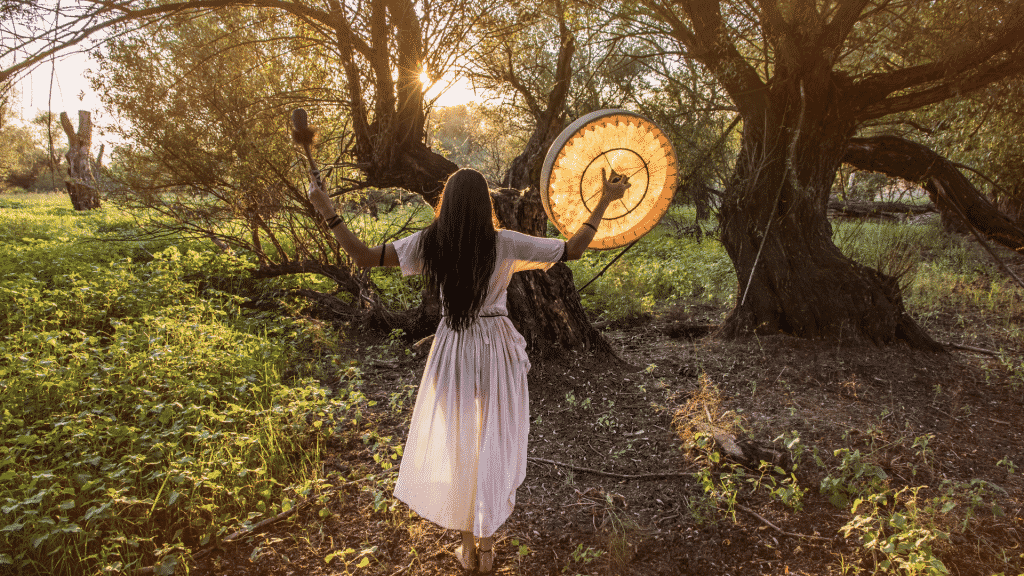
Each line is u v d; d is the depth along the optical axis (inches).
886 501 111.6
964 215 225.1
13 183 1381.6
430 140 229.8
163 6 153.0
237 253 314.0
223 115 196.4
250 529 109.0
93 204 708.0
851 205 471.8
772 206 212.5
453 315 93.9
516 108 257.6
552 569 101.1
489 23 187.3
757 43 216.5
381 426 153.8
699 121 249.0
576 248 94.3
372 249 92.5
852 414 155.3
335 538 110.0
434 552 106.0
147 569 98.9
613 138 101.5
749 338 213.9
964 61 173.6
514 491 98.1
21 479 111.4
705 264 366.9
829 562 100.1
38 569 96.3
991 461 132.5
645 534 109.3
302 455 137.0
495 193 201.2
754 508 115.6
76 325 218.7
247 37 196.5
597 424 155.3
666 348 217.9
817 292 209.8
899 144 226.4
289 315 247.3
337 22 176.4
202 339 191.0
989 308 267.3
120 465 121.1
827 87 197.3
